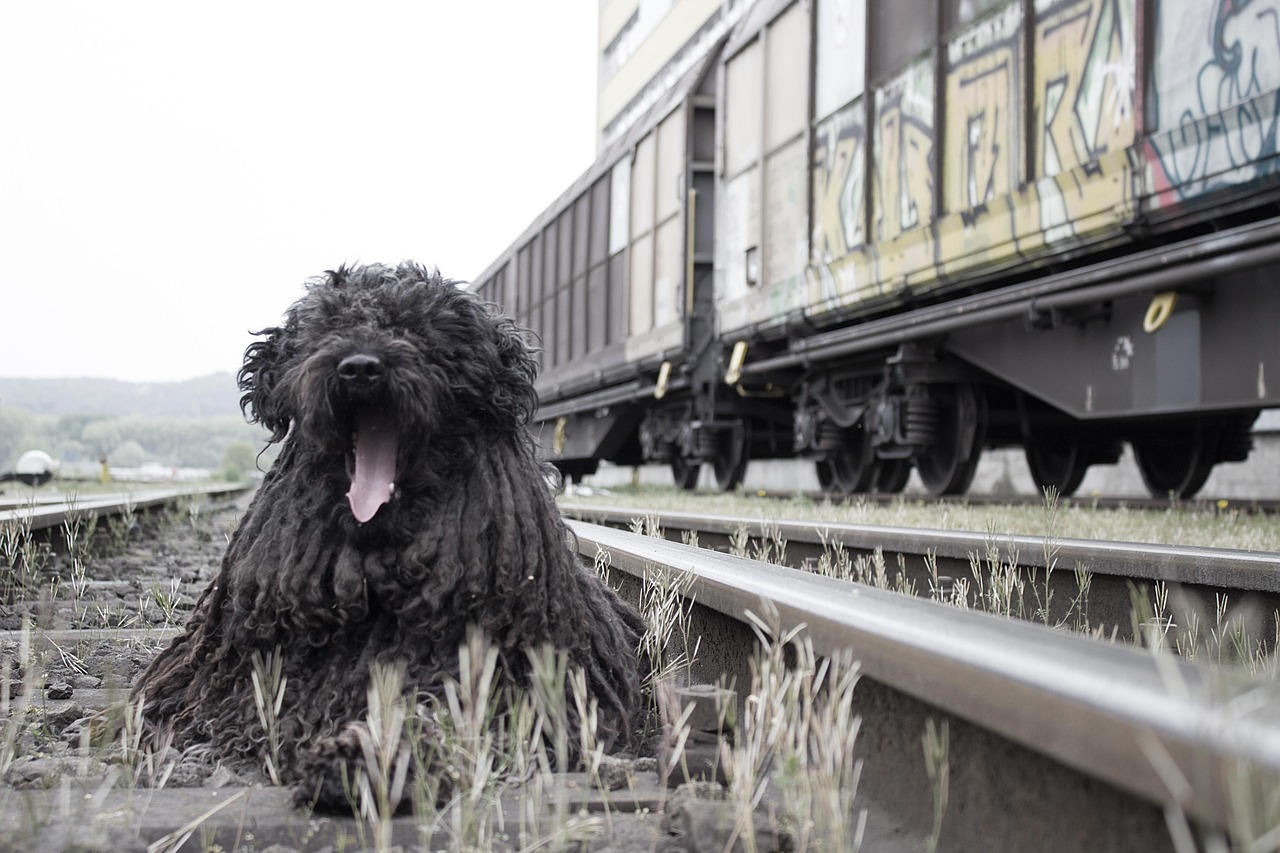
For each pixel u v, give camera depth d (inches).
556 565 113.9
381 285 121.3
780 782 81.0
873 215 431.8
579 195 813.9
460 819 82.7
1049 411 460.8
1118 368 329.4
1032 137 343.0
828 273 462.3
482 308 123.6
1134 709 58.8
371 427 111.3
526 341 129.1
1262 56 261.3
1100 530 276.5
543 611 110.0
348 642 110.2
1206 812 52.8
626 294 698.8
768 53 530.6
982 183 367.9
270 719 103.8
